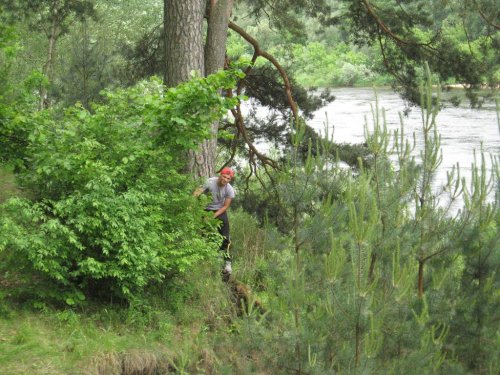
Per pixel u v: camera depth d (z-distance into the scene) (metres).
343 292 6.54
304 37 21.86
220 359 8.20
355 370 6.34
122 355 7.80
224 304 9.85
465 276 7.65
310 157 8.22
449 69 18.58
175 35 12.46
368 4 18.91
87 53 20.00
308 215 8.34
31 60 26.88
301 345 6.76
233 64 9.36
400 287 6.57
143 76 20.08
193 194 9.92
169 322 8.87
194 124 9.35
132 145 9.23
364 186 6.49
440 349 7.10
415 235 7.59
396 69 19.45
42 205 8.42
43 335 7.79
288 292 7.28
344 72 71.06
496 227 7.59
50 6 22.73
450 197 7.71
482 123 45.38
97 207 8.21
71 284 8.48
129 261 8.57
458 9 18.45
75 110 9.55
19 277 8.46
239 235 14.78
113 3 29.55
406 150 7.82
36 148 9.09
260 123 18.77
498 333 7.16
